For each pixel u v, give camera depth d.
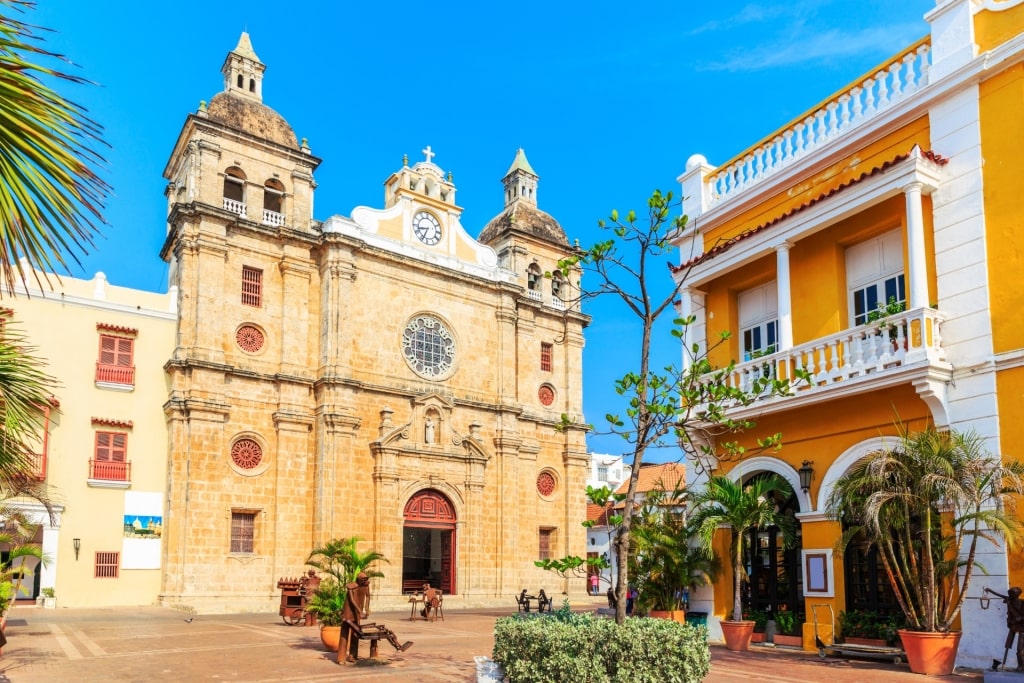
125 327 34.12
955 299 15.29
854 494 14.63
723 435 19.66
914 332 15.20
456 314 42.72
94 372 33.25
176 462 33.41
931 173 15.74
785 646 17.58
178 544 32.75
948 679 12.98
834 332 17.47
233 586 33.59
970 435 14.48
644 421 11.83
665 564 19.86
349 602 16.91
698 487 20.25
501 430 42.75
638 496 33.06
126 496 32.94
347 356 37.59
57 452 31.91
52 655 17.59
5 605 19.48
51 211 5.55
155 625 25.52
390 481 37.53
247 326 36.50
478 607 38.31
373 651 17.25
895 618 15.43
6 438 10.38
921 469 13.90
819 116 19.05
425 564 45.72
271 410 36.19
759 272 19.78
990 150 15.20
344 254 38.28
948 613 14.09
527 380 45.56
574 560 11.70
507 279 45.62
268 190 38.81
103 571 32.03
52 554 31.08
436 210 43.44
